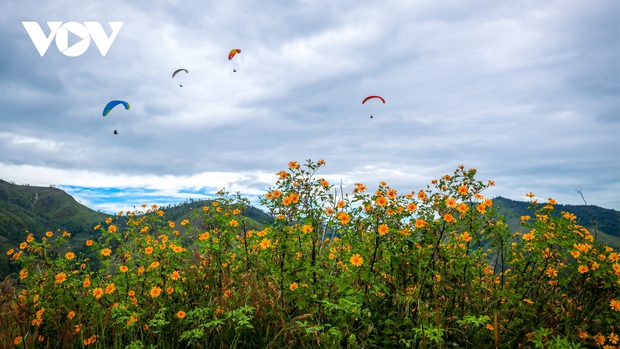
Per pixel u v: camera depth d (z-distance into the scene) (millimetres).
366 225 4520
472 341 3938
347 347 3434
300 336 3650
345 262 4492
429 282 4184
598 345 3629
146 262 4934
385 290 3961
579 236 4867
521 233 5465
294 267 4387
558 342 3180
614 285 4039
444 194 5246
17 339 3973
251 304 4152
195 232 5613
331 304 3477
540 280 4730
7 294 5266
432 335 3217
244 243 5125
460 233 4773
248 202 5602
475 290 4613
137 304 4430
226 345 3803
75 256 5328
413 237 4441
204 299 4699
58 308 4594
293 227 4660
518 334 3867
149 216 6152
